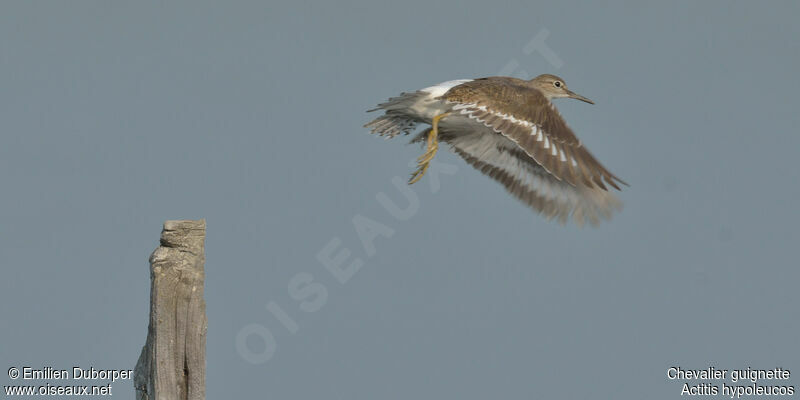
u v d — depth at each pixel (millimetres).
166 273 10008
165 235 10078
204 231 10180
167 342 10031
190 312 10062
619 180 12391
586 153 12719
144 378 10414
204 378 10172
